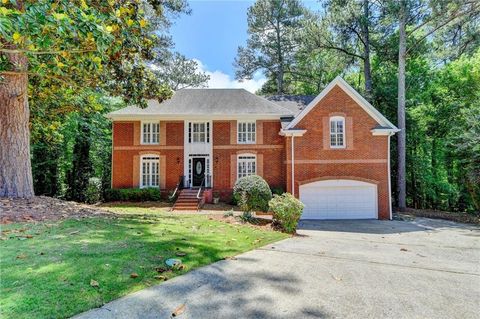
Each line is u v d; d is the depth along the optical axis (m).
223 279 5.28
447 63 28.11
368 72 25.89
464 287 5.55
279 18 32.69
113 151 22.50
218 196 22.16
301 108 24.03
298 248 8.38
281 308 4.27
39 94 13.49
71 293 3.96
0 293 3.76
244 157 22.52
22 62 10.46
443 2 19.92
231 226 10.91
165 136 22.61
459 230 14.27
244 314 4.01
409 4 21.27
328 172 18.28
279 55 33.06
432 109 24.62
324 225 15.28
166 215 13.66
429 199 25.02
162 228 8.95
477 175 18.73
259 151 22.41
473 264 7.56
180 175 22.36
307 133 18.52
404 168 22.06
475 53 25.58
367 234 12.78
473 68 24.11
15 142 10.83
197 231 9.06
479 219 18.19
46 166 25.42
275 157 22.31
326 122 18.53
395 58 26.48
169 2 22.83
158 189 21.56
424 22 21.97
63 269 4.69
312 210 18.02
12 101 10.82
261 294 4.73
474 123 18.11
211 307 4.15
